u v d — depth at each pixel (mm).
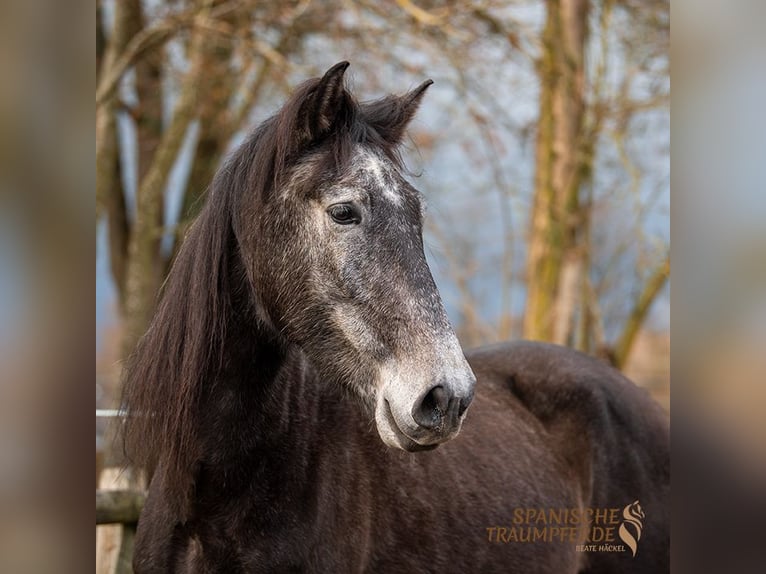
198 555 3268
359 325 2885
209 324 3160
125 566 5043
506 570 4000
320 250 2939
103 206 11148
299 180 2986
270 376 3207
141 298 11000
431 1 10938
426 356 2758
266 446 3182
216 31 10953
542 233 11242
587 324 12531
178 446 3148
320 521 3229
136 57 11406
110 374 8133
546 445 4574
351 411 3512
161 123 12961
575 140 11180
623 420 4746
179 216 13047
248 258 3107
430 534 3641
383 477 3521
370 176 2941
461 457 4004
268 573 3172
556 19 10992
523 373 4785
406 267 2857
